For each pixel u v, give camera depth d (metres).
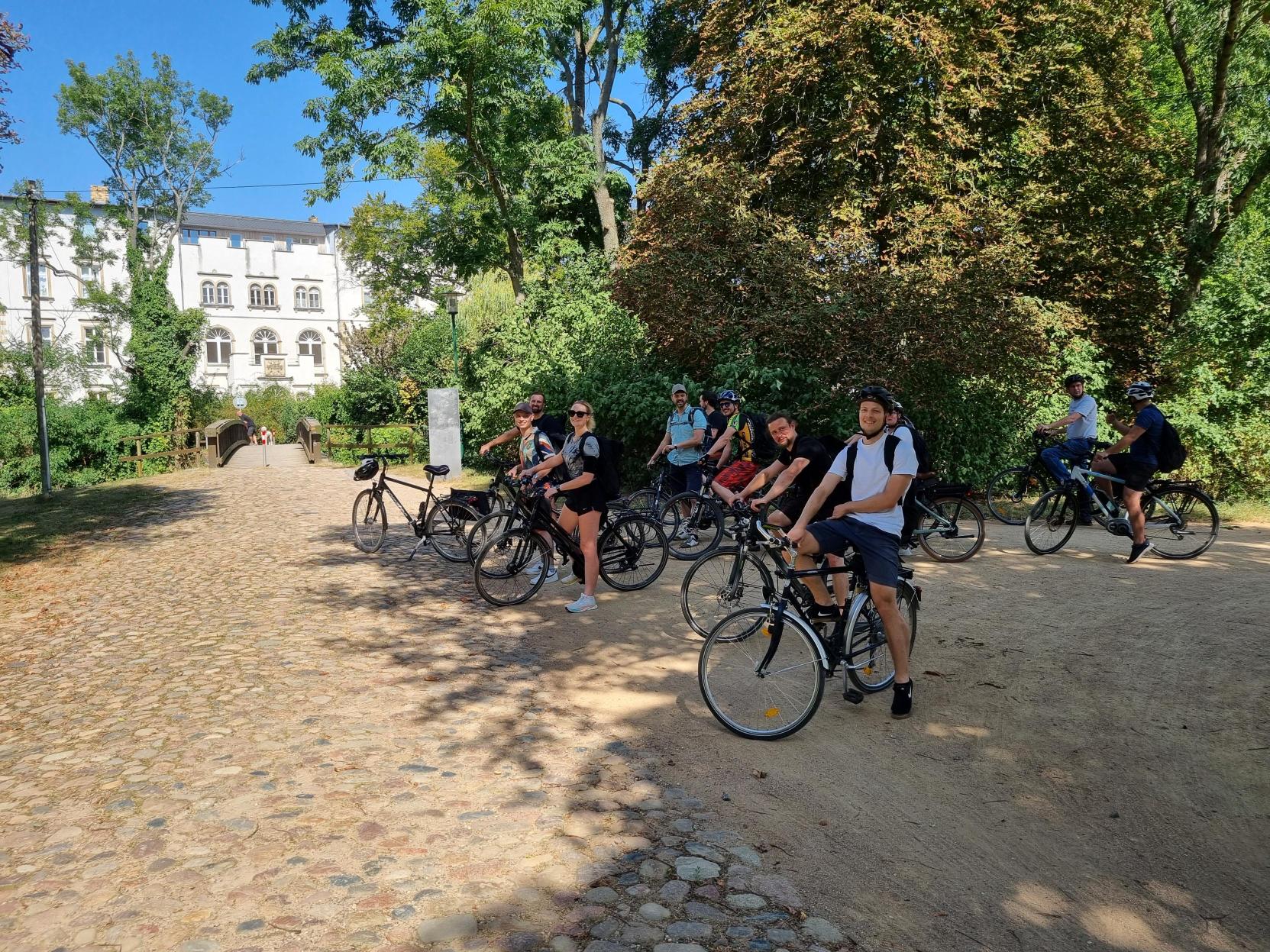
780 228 13.52
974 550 8.86
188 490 17.92
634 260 15.66
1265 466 13.02
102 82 38.81
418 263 31.52
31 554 11.00
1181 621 6.50
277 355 56.59
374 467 10.30
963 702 5.00
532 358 17.03
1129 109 16.59
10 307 47.59
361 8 20.83
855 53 13.99
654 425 14.09
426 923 2.94
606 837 3.55
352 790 4.00
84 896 3.13
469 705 5.14
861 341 12.43
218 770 4.24
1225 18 16.16
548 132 22.58
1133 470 8.53
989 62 14.64
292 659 6.11
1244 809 3.73
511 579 7.59
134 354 37.41
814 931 2.92
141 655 6.33
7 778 4.21
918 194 14.98
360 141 19.80
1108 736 4.50
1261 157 16.58
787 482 5.71
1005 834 3.58
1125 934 2.94
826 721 4.79
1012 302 12.77
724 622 4.74
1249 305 13.32
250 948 2.81
